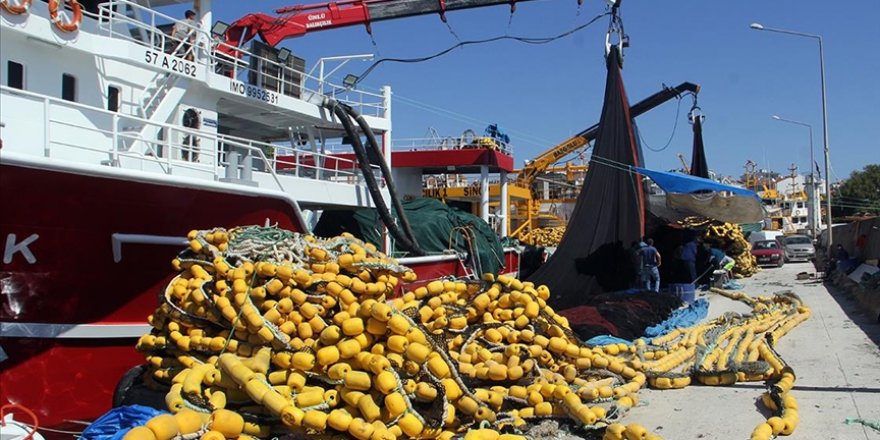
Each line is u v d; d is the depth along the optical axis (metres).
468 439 4.70
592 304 12.09
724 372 7.43
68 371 7.09
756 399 6.80
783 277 23.83
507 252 17.05
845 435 5.54
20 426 4.98
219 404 5.05
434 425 4.97
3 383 6.64
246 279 5.83
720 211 16.77
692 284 16.28
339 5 14.15
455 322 6.81
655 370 7.48
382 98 13.76
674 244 17.20
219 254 6.16
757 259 30.22
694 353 8.45
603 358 7.07
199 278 6.16
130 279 7.39
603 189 15.39
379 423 4.82
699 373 7.52
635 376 7.15
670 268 17.05
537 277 14.73
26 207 6.38
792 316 11.93
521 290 7.08
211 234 6.40
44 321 6.85
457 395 5.20
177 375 5.44
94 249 7.02
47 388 6.93
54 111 7.75
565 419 5.84
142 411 4.91
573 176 38.94
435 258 11.83
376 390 5.07
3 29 7.09
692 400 6.84
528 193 32.25
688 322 11.48
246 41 13.64
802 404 6.48
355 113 12.19
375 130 13.58
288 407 4.84
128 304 7.43
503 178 21.03
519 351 6.64
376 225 13.19
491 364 6.25
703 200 16.34
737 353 8.23
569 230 15.24
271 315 5.52
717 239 22.55
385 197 13.04
